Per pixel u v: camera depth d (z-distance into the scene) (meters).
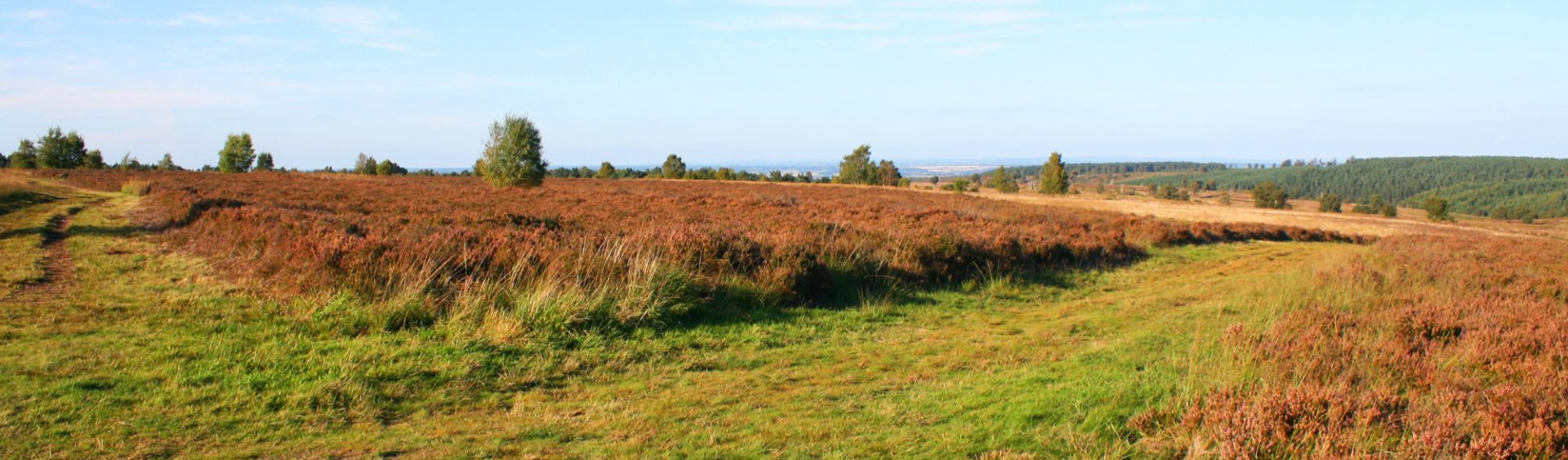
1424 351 5.89
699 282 9.42
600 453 4.38
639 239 11.05
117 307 8.20
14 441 4.37
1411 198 144.38
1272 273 13.95
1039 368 6.46
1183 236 21.19
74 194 30.33
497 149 43.44
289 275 9.11
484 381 6.08
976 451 4.35
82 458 4.18
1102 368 6.26
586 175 103.06
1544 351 5.55
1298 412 4.14
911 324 9.12
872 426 4.89
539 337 7.23
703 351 7.38
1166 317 8.96
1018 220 26.92
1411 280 10.26
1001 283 12.01
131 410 5.00
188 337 6.89
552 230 12.98
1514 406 4.22
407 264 8.82
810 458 4.29
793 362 6.98
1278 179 183.12
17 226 16.30
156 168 78.81
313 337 7.06
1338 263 13.02
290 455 4.33
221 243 12.33
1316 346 5.54
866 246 12.84
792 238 12.95
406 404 5.46
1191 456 3.98
